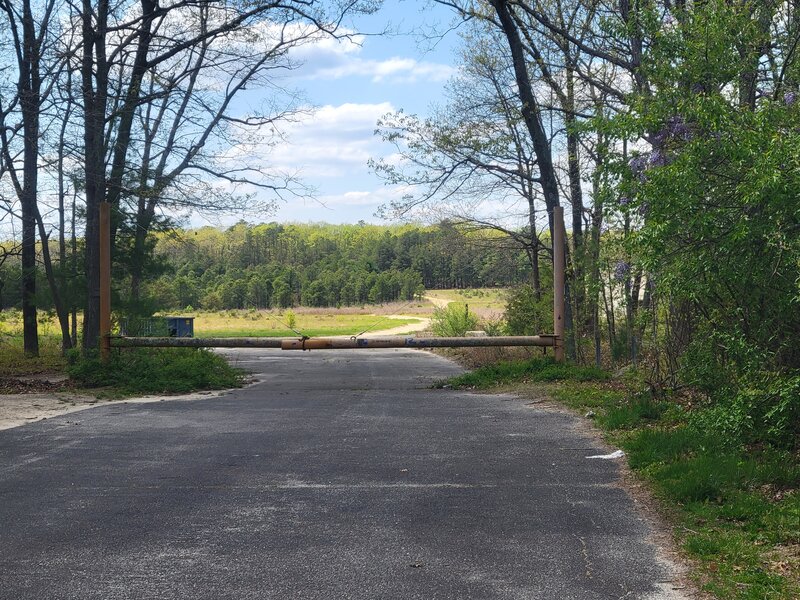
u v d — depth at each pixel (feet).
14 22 72.64
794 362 26.18
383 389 53.26
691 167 25.12
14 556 18.15
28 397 48.14
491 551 18.29
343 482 24.79
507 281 93.61
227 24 69.00
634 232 27.14
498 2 59.67
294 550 18.44
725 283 26.09
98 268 64.28
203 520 20.85
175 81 72.38
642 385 40.83
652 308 38.24
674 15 32.50
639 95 33.22
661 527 20.04
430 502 22.43
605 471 25.95
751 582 16.20
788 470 23.20
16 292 92.63
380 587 16.19
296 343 53.67
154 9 70.79
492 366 55.47
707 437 27.12
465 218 84.74
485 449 29.68
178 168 75.46
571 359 56.54
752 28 30.37
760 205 23.76
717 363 29.04
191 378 55.11
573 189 70.44
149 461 28.17
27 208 81.30
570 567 17.25
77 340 93.09
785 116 26.55
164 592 15.99
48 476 25.93
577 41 57.88
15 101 63.77
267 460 28.14
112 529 20.13
